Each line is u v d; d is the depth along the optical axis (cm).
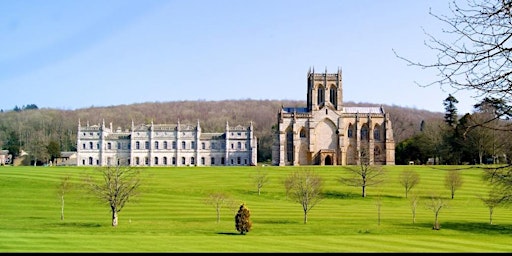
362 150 18112
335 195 12175
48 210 9606
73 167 16675
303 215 9000
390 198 11838
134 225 7644
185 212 9406
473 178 14450
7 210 9525
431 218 8656
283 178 14325
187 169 16525
